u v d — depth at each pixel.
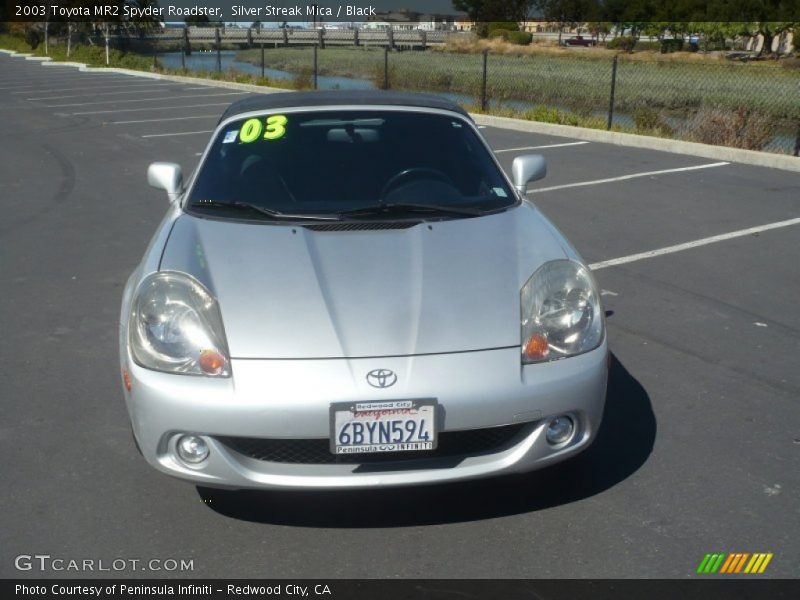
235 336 2.90
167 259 3.28
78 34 51.56
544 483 3.31
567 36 74.00
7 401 4.12
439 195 3.79
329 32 56.44
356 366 2.81
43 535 3.02
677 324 5.09
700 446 3.61
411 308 3.00
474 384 2.81
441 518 3.09
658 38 56.47
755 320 5.14
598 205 8.25
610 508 3.14
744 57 47.97
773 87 27.45
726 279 5.93
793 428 3.78
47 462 3.53
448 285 3.12
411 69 34.16
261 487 2.85
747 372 4.39
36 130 15.18
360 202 3.73
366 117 4.22
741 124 12.05
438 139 4.12
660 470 3.41
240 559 2.88
